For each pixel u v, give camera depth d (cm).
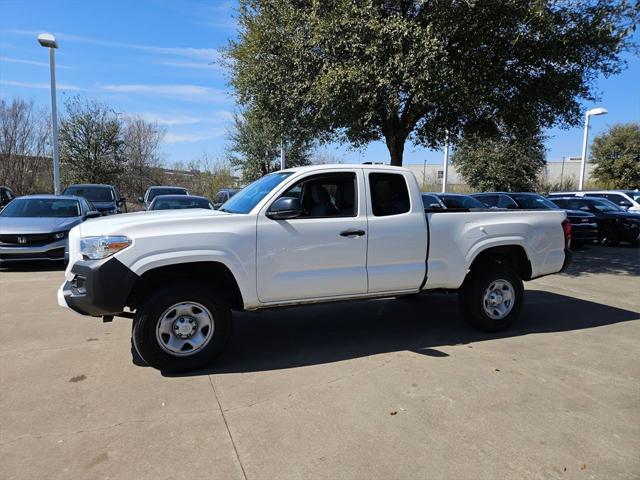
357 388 409
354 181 512
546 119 1152
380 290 519
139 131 2989
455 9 886
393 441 325
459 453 311
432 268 538
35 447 313
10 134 2445
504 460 304
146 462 298
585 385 422
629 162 3216
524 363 475
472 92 959
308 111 1171
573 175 4747
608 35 823
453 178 4025
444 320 634
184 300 435
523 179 2852
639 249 1460
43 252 938
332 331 580
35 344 514
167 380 423
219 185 2798
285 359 480
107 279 414
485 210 591
